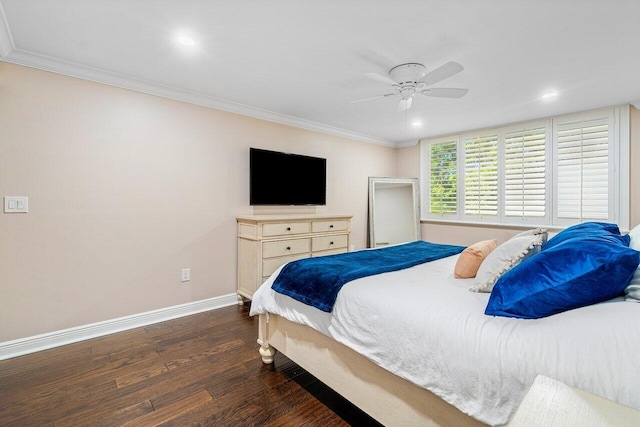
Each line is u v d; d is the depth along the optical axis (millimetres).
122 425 1613
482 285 1518
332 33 2004
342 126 4387
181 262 3115
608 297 1152
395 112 3705
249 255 3324
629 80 2727
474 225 4559
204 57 2340
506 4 1697
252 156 3568
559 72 2562
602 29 1927
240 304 3482
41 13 1806
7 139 2240
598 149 3545
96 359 2262
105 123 2646
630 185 3365
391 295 1516
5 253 2250
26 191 2316
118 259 2742
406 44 2131
